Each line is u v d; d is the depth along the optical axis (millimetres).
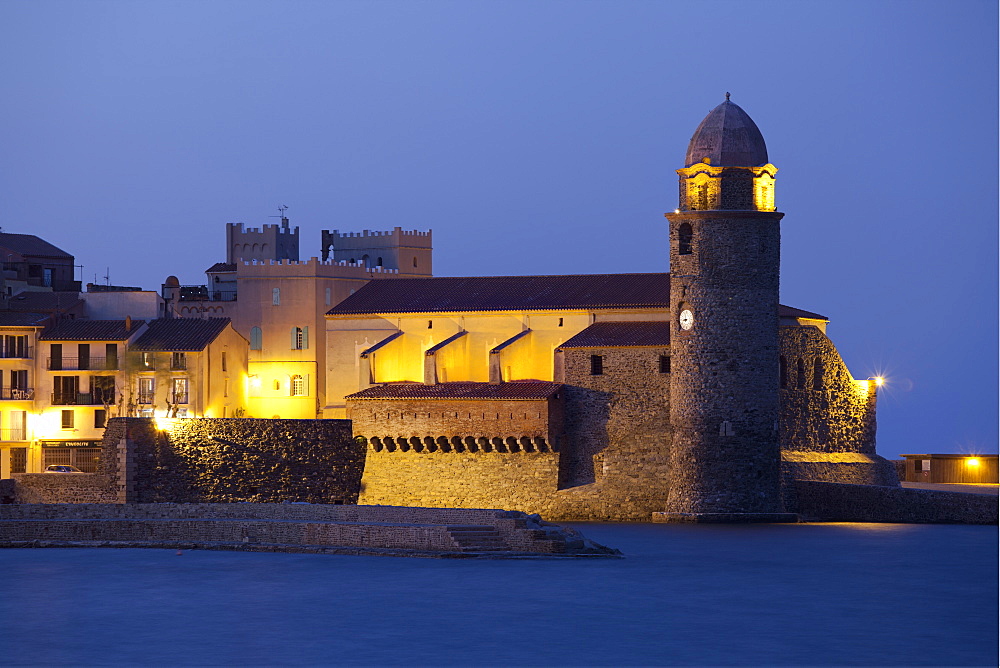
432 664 72812
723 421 134125
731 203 135000
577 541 109250
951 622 82875
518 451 142375
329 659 73875
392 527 112062
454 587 93750
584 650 75562
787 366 142750
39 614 85750
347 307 158250
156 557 111375
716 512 134125
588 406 142125
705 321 134500
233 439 146125
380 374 153000
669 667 72312
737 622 82625
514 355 148750
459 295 156125
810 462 141875
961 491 144125
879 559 107750
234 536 119500
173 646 76812
